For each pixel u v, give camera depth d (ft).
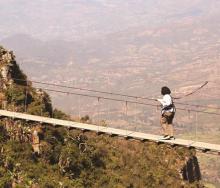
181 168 286.87
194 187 288.71
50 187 194.39
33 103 222.89
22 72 238.89
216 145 117.39
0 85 218.38
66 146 219.61
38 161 203.72
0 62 225.76
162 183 262.26
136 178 249.34
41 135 210.59
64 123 140.87
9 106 212.43
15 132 203.72
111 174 233.55
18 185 186.70
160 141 118.93
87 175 219.00
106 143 260.62
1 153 195.11
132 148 276.82
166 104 115.24
